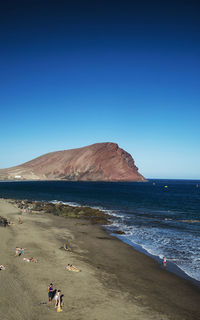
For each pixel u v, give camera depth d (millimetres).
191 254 22812
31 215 41562
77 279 16172
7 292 13508
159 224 36594
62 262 19234
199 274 18297
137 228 33906
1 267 16750
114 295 14320
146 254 22719
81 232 30953
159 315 12422
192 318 12336
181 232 31594
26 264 18141
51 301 13117
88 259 20641
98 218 40188
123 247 24828
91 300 13508
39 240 25531
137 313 12461
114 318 11836
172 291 15414
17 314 11562
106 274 17531
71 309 12453
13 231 28781
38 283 15156
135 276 17562
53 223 35906
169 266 19812
